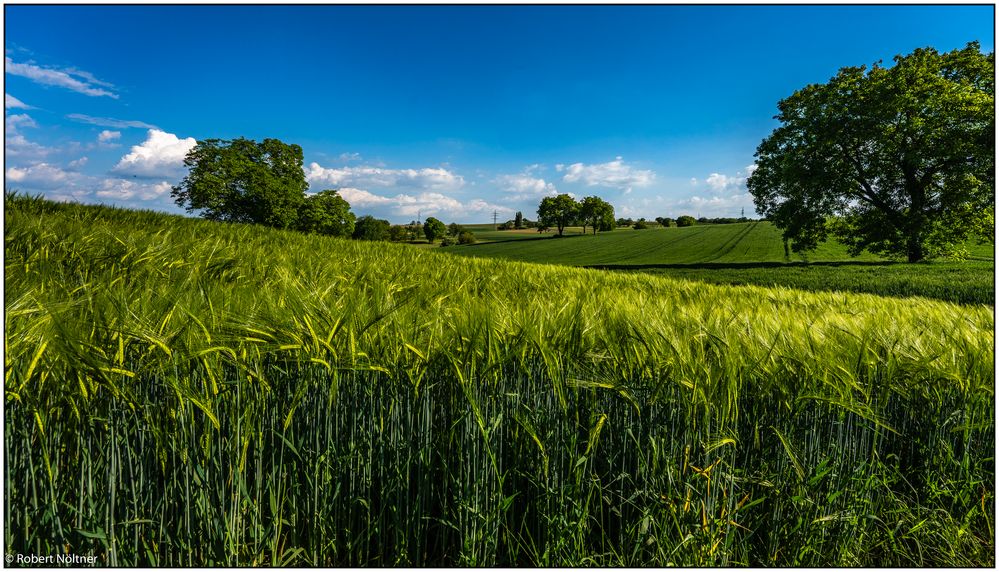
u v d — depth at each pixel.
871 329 2.63
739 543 2.27
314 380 2.02
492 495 2.11
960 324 2.99
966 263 26.30
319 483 2.05
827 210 29.81
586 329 2.44
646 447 2.25
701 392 2.05
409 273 7.20
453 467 2.19
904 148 26.73
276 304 2.28
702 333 2.39
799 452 2.25
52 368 1.67
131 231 7.75
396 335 2.14
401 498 2.15
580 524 2.08
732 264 37.06
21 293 2.11
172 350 1.79
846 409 2.25
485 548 2.10
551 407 2.24
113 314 1.85
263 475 2.04
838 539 2.28
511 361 2.24
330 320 2.03
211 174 31.78
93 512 1.76
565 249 64.50
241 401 1.90
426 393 2.12
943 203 26.61
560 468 2.19
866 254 37.91
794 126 30.45
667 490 2.14
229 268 5.59
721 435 2.11
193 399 1.73
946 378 2.42
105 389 1.76
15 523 1.70
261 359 1.99
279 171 37.44
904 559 2.37
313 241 12.55
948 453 2.45
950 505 2.54
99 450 1.82
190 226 11.71
